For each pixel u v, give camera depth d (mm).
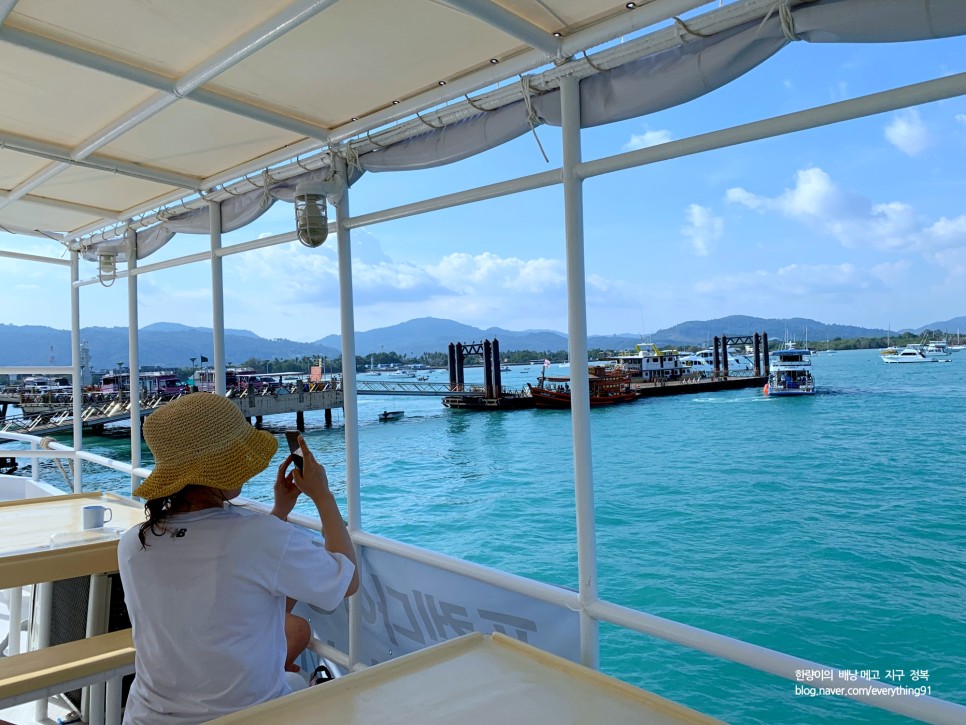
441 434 48125
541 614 2025
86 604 2697
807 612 17594
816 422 46219
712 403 57781
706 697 12094
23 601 3682
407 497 32625
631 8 1793
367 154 2748
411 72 2236
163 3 1784
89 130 2793
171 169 3318
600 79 1979
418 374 146500
